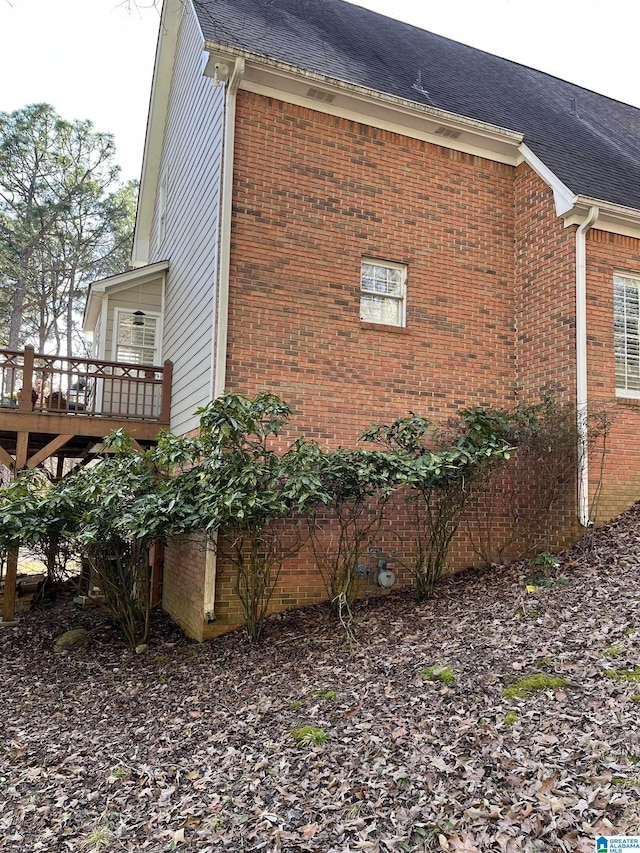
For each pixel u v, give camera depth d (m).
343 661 5.88
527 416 8.12
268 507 6.46
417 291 8.67
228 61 7.43
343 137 8.35
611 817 2.95
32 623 9.49
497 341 9.19
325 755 4.09
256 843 3.25
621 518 8.23
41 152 24.77
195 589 7.65
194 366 8.94
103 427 10.17
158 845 3.38
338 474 6.86
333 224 8.19
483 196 9.28
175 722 5.14
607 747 3.50
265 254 7.76
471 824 3.06
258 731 4.70
